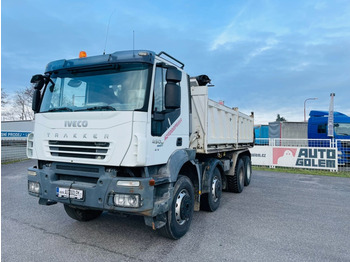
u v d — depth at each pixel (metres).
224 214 5.39
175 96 3.40
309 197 7.11
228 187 7.52
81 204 3.33
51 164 3.82
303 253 3.60
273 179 10.23
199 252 3.56
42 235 4.08
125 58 3.40
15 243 3.77
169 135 3.84
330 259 3.43
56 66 3.95
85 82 3.69
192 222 4.83
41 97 4.09
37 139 3.92
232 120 7.04
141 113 3.21
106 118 3.28
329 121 13.52
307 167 12.63
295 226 4.71
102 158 3.31
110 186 3.18
